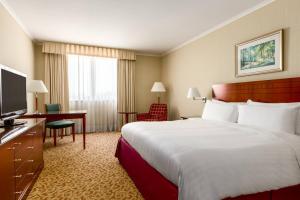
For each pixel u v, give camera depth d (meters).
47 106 4.32
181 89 5.21
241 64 3.29
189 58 4.83
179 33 4.30
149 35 4.43
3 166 1.37
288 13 2.57
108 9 3.13
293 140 1.82
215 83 3.94
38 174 2.52
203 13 3.28
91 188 2.23
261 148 1.58
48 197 2.02
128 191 2.17
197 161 1.38
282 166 1.55
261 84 2.87
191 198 1.27
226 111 2.99
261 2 2.89
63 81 5.08
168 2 2.90
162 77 6.30
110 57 5.57
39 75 4.98
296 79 2.41
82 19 3.52
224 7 3.06
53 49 4.91
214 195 1.27
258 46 2.97
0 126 2.07
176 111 5.48
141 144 2.15
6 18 2.91
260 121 2.34
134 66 5.91
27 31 4.09
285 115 2.13
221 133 2.12
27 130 1.93
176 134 2.08
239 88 3.24
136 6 3.03
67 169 2.79
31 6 3.00
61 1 2.87
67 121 4.36
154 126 2.68
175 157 1.48
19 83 2.65
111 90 5.73
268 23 2.84
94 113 5.56
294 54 2.51
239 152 1.49
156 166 1.76
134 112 5.59
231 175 1.36
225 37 3.66
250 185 1.39
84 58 5.41
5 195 1.41
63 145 4.08
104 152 3.62
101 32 4.23
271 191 1.52
